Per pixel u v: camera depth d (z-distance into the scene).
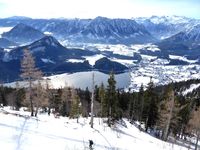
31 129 21.22
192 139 76.38
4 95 95.62
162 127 64.88
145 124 71.62
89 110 97.62
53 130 23.02
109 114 61.41
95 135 26.80
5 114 26.20
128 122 76.81
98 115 77.56
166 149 35.22
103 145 22.78
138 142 32.75
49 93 70.69
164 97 70.88
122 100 90.75
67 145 19.22
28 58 43.62
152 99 71.44
